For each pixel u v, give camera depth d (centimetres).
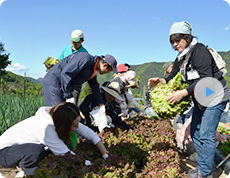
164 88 282
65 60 347
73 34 470
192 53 282
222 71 287
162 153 328
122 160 259
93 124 375
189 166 378
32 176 203
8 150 254
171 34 280
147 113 599
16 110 471
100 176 213
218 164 375
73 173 209
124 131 383
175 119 517
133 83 467
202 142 294
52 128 241
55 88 336
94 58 345
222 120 517
